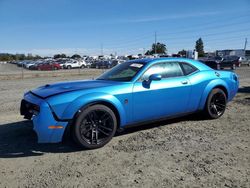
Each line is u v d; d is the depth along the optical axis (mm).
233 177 3441
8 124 6117
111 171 3664
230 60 32219
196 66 5945
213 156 4109
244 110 7184
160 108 5195
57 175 3580
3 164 3951
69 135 4785
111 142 4797
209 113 6066
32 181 3432
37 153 4352
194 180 3375
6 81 19344
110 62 46406
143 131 5387
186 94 5539
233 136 5027
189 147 4492
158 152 4297
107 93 4582
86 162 3973
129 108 4809
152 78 4973
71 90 4500
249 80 15820
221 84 6180
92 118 4449
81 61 51562
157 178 3441
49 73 29891
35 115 4273
